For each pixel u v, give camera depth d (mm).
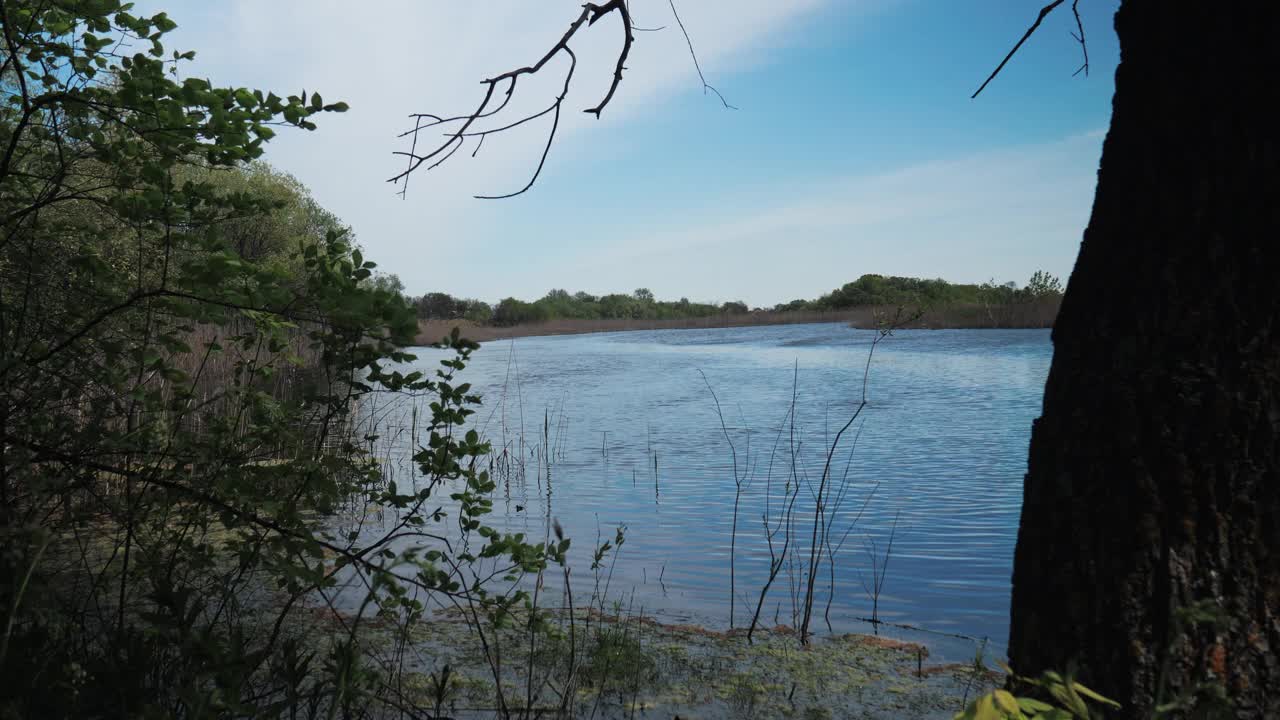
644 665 4582
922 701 4160
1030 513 2424
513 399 20969
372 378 3422
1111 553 2199
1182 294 2184
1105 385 2266
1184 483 2127
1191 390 2135
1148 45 2352
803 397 19000
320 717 3445
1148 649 2141
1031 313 45594
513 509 8703
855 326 56562
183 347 3512
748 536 7566
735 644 4988
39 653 2846
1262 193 2133
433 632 5012
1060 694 1421
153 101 3363
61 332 3559
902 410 16203
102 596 4242
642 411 17844
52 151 3803
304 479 3500
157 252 4086
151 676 3244
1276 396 2080
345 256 3461
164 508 3627
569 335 74438
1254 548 2072
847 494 9227
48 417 3596
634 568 6566
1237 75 2184
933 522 7926
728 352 38781
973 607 5676
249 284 3486
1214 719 1619
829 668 4621
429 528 7617
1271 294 2100
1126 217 2324
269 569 2988
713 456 11992
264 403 3633
